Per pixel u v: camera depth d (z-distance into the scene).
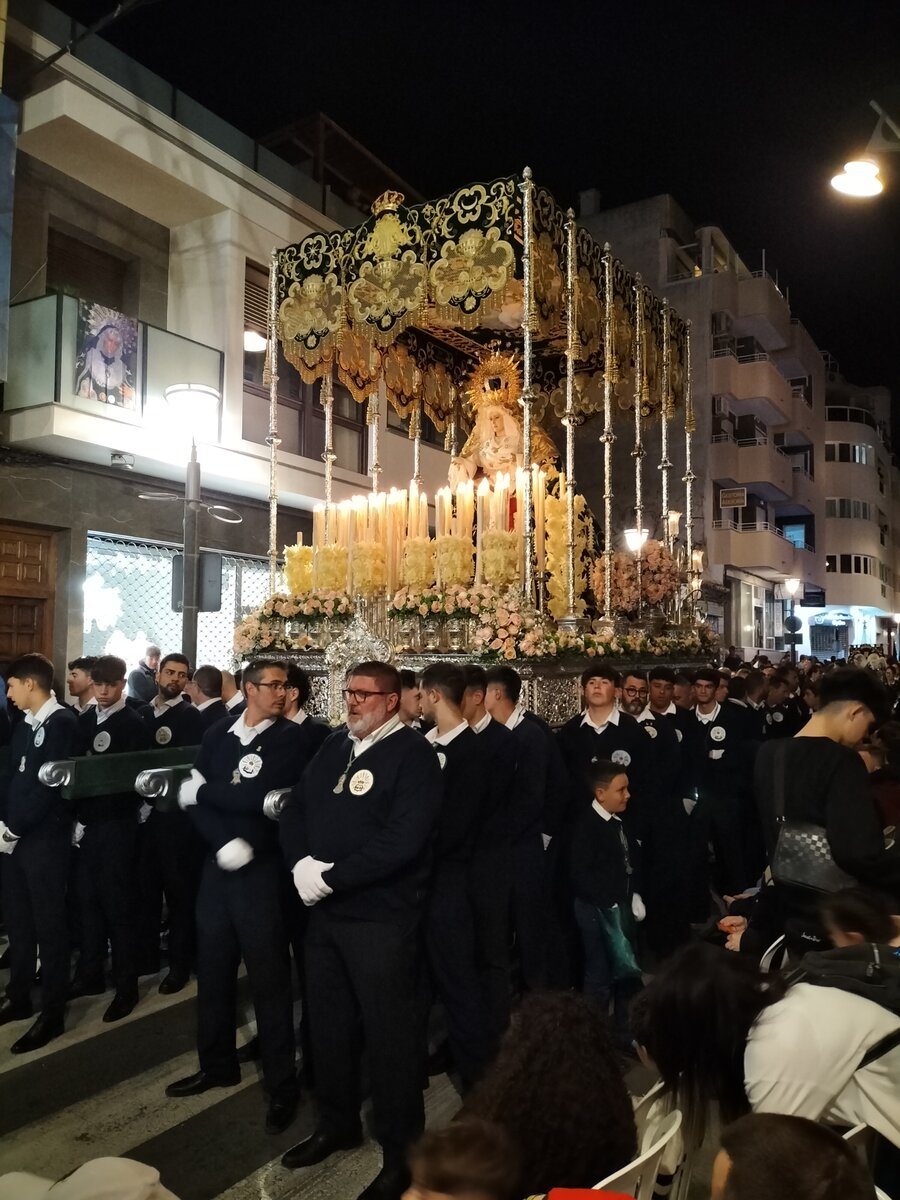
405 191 19.59
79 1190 1.65
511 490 9.52
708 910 7.16
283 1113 4.11
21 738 4.77
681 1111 2.36
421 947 4.41
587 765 5.45
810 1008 2.26
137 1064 4.77
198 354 12.64
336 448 15.48
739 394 28.77
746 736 7.59
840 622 46.00
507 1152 1.62
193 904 5.38
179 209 13.38
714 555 27.38
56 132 11.50
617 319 10.07
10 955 4.84
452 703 4.64
